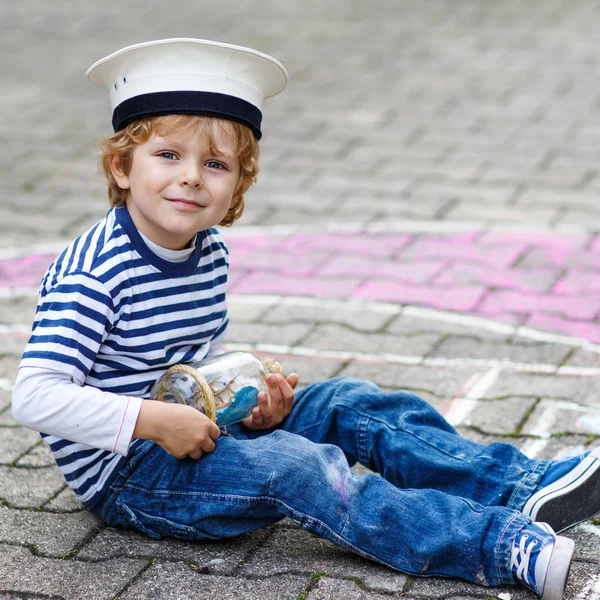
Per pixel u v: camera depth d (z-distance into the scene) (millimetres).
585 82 8289
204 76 2662
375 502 2703
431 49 9539
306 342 4371
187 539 2883
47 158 7035
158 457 2811
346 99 8164
